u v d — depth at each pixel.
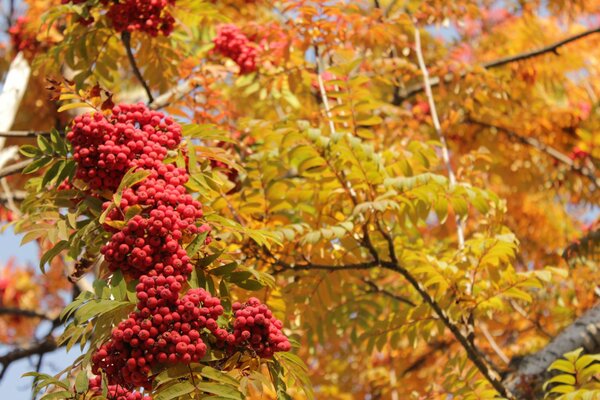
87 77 5.25
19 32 6.69
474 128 7.71
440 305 4.79
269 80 6.00
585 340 4.79
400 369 7.69
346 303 5.61
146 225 3.19
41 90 7.39
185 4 5.45
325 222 4.88
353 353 7.99
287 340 3.22
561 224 8.44
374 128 6.73
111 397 3.07
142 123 3.60
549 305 6.60
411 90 7.98
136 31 5.38
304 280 4.87
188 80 5.93
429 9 7.16
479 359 4.62
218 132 3.89
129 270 3.23
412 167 5.20
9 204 7.13
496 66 7.82
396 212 4.67
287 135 4.71
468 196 4.62
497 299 4.62
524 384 4.62
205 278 3.32
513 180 7.86
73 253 3.51
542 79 7.97
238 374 3.12
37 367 6.79
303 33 5.73
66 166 3.56
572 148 7.95
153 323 3.04
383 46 7.70
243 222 4.87
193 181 3.57
